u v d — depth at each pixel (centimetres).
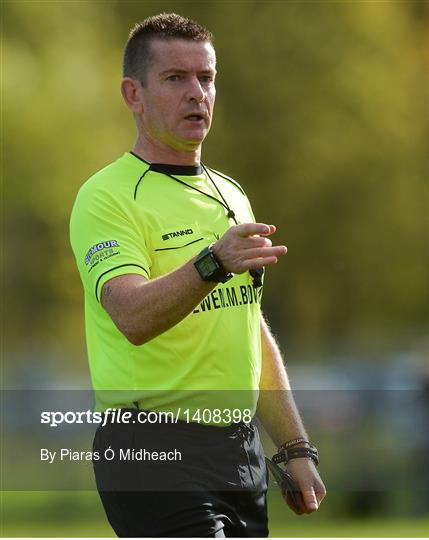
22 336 8069
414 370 5791
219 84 8075
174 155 1509
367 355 8156
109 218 1439
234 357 1466
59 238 7556
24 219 7575
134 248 1420
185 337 1433
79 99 7131
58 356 8050
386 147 8244
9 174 7150
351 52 8131
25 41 7325
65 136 7100
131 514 1445
